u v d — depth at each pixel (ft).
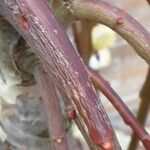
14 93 0.89
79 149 1.39
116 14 0.69
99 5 0.70
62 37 0.58
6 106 0.93
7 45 0.80
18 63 0.81
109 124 0.55
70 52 0.58
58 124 0.67
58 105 0.68
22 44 0.79
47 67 0.59
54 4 0.73
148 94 1.20
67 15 0.74
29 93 0.89
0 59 0.83
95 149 0.55
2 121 0.98
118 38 2.57
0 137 1.01
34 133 0.97
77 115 0.56
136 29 0.68
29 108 0.93
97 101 0.56
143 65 2.62
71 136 0.99
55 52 0.58
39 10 0.59
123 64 2.62
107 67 2.59
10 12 0.64
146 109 1.22
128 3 2.86
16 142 0.99
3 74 0.86
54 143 0.65
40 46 0.59
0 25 0.79
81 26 1.28
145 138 0.69
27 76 0.84
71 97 0.56
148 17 2.83
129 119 0.71
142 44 0.67
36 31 0.59
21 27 0.61
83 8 0.71
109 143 0.54
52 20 0.59
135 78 2.59
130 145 1.29
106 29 1.54
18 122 0.96
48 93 0.69
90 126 0.55
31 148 0.98
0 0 0.65
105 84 0.73
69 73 0.57
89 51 1.31
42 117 0.94
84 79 0.56
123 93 2.48
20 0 0.61
